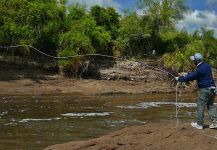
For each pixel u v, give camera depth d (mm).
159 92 39469
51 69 41281
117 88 37812
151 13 52969
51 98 30500
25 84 35531
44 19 43156
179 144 12367
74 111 24672
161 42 53906
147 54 51406
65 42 42281
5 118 21234
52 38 42969
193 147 12164
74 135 17547
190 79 13109
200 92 13195
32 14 41562
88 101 30016
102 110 25656
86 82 38719
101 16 51125
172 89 41031
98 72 41656
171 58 44781
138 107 27906
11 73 38062
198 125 13430
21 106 25688
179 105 29891
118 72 42031
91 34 45531
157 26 53344
